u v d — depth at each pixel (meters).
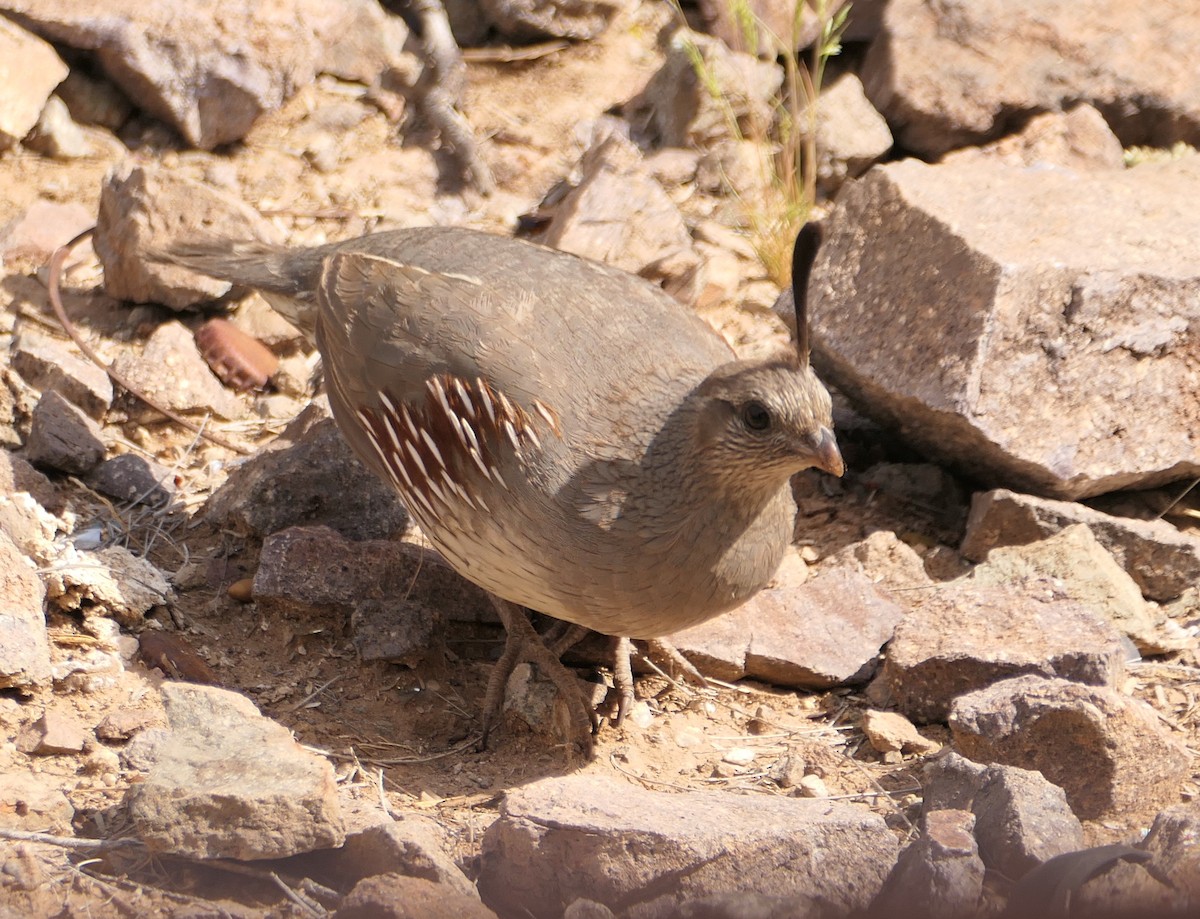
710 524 10.13
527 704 11.20
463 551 10.98
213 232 14.84
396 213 16.77
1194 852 8.91
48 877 9.08
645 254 15.88
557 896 9.12
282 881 9.13
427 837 9.18
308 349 15.48
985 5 17.98
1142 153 18.16
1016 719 10.20
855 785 10.57
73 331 14.54
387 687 11.62
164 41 16.64
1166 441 12.88
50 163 16.66
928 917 8.80
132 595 11.73
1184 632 12.09
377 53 18.03
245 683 11.43
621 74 18.78
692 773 10.87
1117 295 12.57
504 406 10.35
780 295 14.54
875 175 14.05
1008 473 13.00
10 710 10.59
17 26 16.34
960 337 12.60
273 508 12.70
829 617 12.02
